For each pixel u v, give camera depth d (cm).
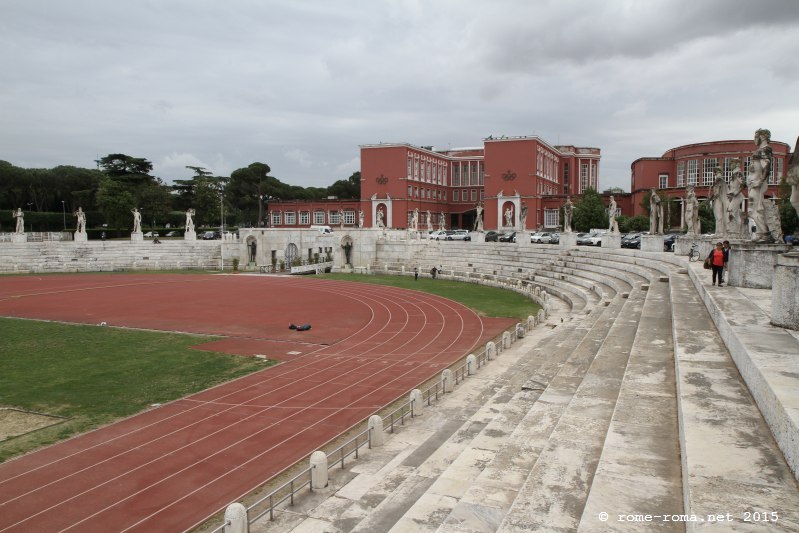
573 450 736
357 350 2261
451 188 11456
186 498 1055
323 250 6719
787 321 964
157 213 9325
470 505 658
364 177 9650
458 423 1298
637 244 4853
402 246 5891
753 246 1546
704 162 7944
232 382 1803
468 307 3375
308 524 854
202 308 3391
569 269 3981
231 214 11369
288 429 1394
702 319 1320
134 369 1966
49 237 7506
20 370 1952
